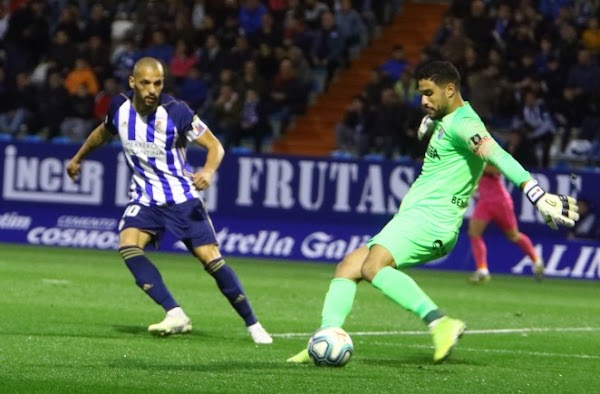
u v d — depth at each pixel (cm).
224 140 6588
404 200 2366
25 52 7275
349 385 2048
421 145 6353
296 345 2686
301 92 6912
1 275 4209
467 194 2347
